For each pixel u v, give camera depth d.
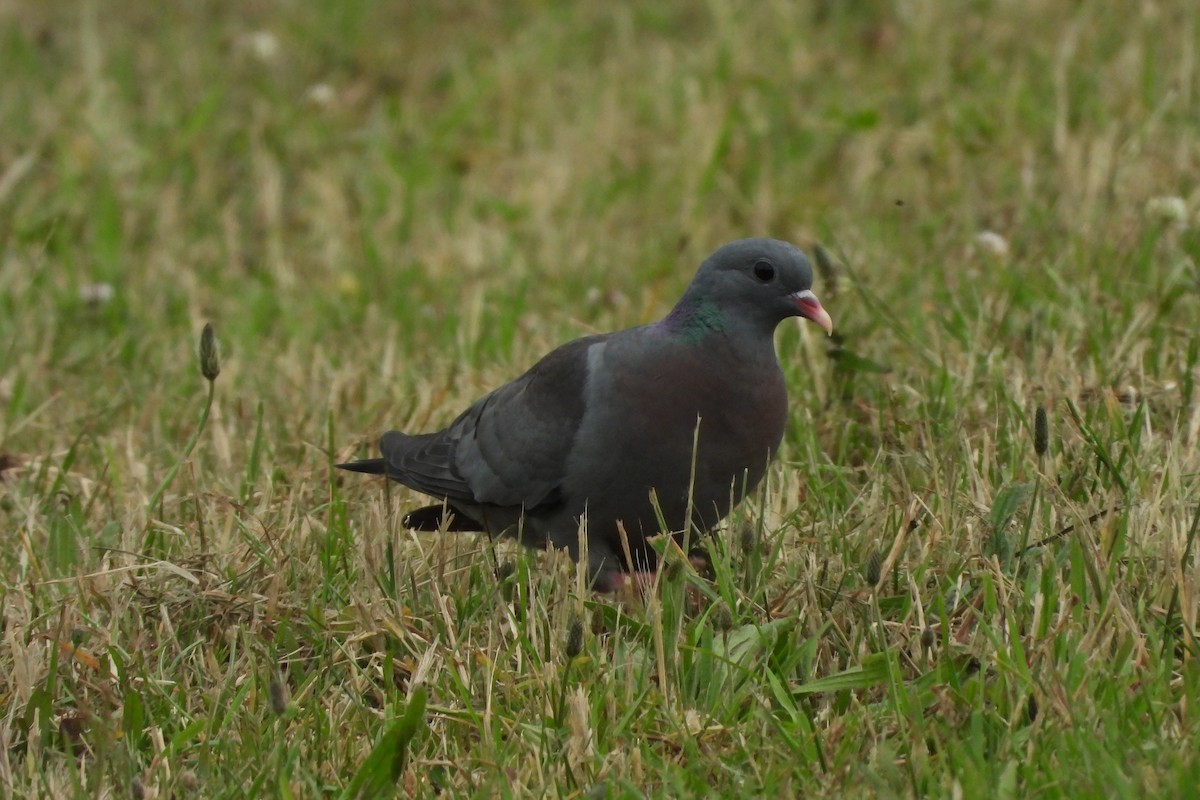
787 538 9.02
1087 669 7.33
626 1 20.62
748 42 18.53
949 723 7.13
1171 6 16.80
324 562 8.99
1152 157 14.10
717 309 8.75
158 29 20.98
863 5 19.14
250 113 18.59
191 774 7.24
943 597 7.98
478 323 13.35
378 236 16.00
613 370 8.87
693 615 8.73
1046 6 17.55
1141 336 11.15
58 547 9.54
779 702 7.62
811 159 16.16
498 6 21.12
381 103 18.25
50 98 18.81
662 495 8.87
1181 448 9.33
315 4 21.27
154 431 11.61
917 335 11.49
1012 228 13.66
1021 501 8.31
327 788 7.31
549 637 8.09
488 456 9.40
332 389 11.80
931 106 16.48
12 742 7.88
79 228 16.53
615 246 15.20
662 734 7.45
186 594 8.70
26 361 13.29
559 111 18.05
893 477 9.58
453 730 7.66
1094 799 6.48
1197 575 7.80
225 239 16.28
